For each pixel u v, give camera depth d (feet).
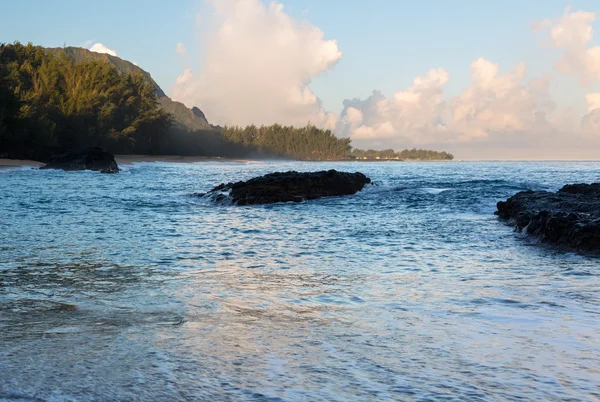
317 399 10.83
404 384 11.70
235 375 12.12
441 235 42.78
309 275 26.02
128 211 62.49
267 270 27.35
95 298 20.52
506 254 33.58
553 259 31.63
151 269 27.25
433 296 21.24
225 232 44.45
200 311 18.43
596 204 46.16
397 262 30.27
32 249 33.68
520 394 11.18
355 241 39.37
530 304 19.84
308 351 13.96
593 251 34.09
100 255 31.63
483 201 72.54
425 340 15.03
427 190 87.76
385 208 67.51
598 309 19.02
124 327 16.22
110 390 11.18
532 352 13.96
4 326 16.33
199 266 28.37
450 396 11.07
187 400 10.72
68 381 11.67
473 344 14.67
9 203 68.33
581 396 11.08
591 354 13.80
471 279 25.14
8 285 23.02
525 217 44.68
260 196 77.05
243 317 17.61
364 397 10.97
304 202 77.77
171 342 14.64
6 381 11.65
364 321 17.17
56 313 18.06
